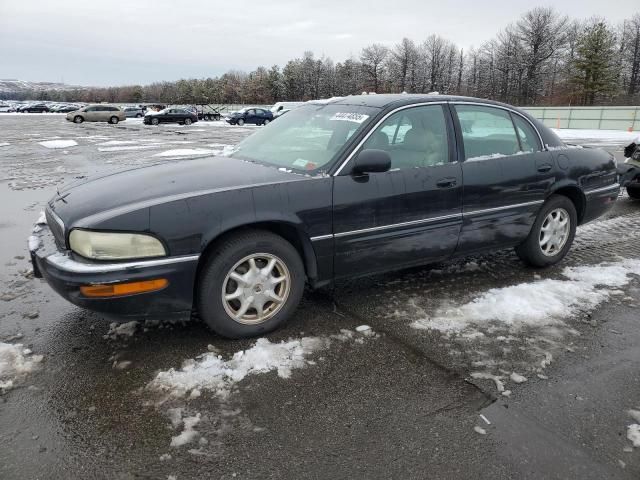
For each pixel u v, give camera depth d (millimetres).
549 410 2543
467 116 3998
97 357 2980
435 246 3791
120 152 15445
